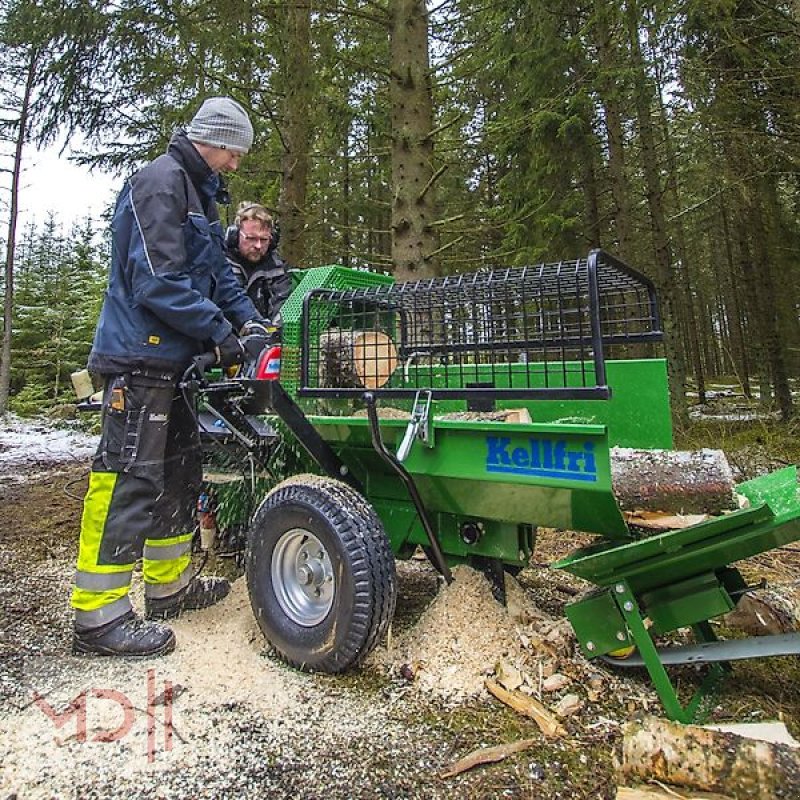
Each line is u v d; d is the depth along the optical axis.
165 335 2.14
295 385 2.68
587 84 7.96
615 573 1.71
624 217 8.92
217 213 2.53
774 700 1.77
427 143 5.67
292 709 1.75
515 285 2.06
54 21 5.28
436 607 2.15
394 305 2.52
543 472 1.76
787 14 5.98
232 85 5.86
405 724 1.68
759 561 3.11
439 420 2.00
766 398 10.65
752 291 10.70
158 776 1.45
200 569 3.02
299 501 2.01
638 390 2.53
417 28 5.72
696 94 6.57
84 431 11.52
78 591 2.10
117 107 6.14
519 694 1.79
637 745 1.42
